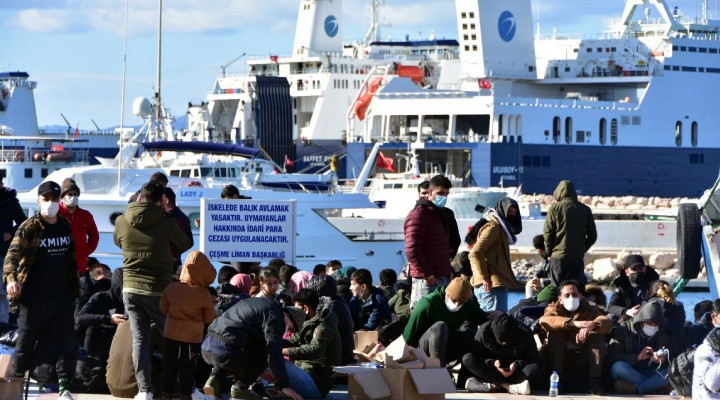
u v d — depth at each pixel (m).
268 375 26.11
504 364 27.33
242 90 168.00
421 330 27.73
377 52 177.38
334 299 27.73
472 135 153.50
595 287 32.03
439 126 162.50
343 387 28.20
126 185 64.81
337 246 68.19
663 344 28.25
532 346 27.42
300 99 171.88
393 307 34.34
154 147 76.31
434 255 29.16
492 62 165.75
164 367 24.61
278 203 34.59
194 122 145.00
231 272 31.23
